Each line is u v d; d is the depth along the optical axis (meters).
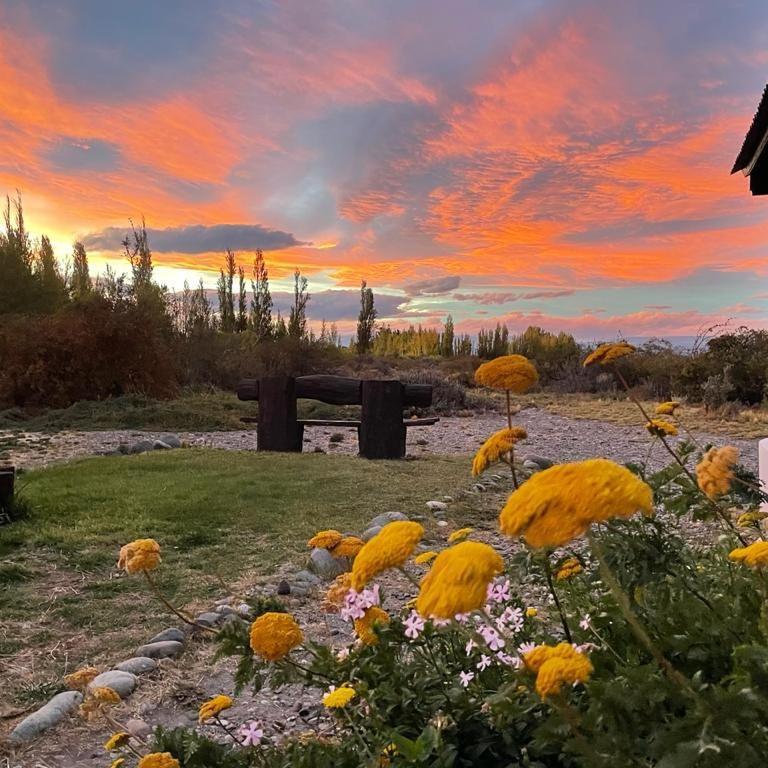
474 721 1.45
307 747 1.63
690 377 17.94
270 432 10.10
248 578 4.36
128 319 16.95
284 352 24.81
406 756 1.23
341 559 4.54
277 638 1.41
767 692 0.97
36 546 4.89
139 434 12.46
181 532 5.34
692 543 3.26
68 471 7.91
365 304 41.56
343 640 3.41
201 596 4.05
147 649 3.30
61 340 16.06
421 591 1.03
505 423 15.67
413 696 1.51
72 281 26.92
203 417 14.17
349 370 26.27
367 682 1.61
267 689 2.97
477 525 5.76
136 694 2.94
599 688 1.09
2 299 20.89
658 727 1.06
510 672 1.50
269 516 5.86
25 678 3.06
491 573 0.96
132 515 5.76
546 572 1.69
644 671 1.09
